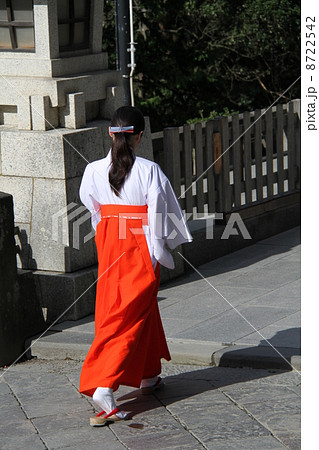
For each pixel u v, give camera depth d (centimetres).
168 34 1709
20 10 630
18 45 641
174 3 1645
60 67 634
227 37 1630
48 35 622
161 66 1692
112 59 1648
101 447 418
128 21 873
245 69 1747
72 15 646
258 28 1599
